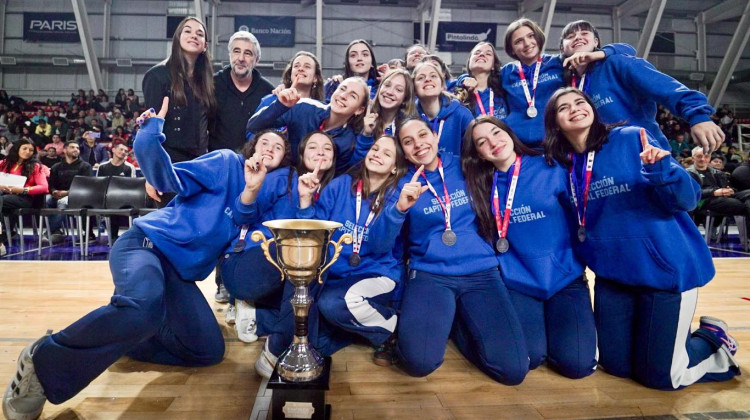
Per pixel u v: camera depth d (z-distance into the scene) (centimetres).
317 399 135
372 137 243
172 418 146
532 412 153
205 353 184
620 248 179
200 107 295
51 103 1365
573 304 192
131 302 145
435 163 216
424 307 186
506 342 176
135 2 1385
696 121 189
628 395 166
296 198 207
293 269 137
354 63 315
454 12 1420
